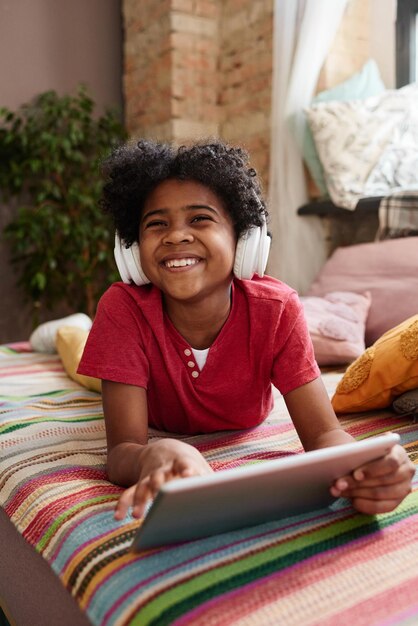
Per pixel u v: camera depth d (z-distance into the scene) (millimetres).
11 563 901
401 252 1947
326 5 2307
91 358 931
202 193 885
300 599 565
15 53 3143
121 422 896
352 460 661
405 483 708
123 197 933
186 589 578
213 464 906
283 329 955
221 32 3059
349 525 707
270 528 699
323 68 2510
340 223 2541
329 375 1540
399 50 2617
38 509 800
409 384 1121
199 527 640
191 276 882
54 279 3082
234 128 3035
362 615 549
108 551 661
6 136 2910
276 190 2488
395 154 2258
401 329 1156
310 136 2422
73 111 3021
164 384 979
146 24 3148
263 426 1121
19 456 986
